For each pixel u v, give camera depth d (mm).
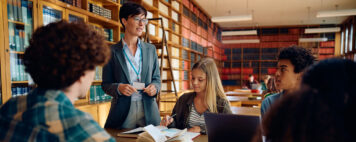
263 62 12148
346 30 10477
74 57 631
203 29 9750
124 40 1978
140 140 1299
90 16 3420
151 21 5191
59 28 662
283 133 464
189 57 8164
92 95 3533
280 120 479
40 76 654
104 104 3502
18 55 2549
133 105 1809
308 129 433
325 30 9102
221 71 12609
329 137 417
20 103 647
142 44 1987
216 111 1686
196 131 1554
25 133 600
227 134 1052
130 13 1865
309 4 8453
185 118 1776
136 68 1969
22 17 2568
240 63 12398
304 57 1134
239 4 8703
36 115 606
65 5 2994
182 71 7504
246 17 6973
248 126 985
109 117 1792
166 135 1368
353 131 420
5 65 2398
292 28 12031
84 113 678
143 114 1870
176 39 6938
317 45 11445
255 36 12359
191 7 8266
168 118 1671
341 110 432
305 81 508
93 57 680
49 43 627
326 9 8984
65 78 648
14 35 2502
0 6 2344
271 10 9344
